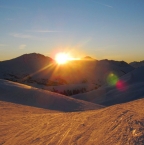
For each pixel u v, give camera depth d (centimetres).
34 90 4059
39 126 1286
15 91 3803
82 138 874
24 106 2609
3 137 1145
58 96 4003
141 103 1420
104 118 1102
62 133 1016
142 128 793
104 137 812
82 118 1252
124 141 714
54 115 1622
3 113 1942
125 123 898
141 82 8581
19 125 1397
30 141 995
